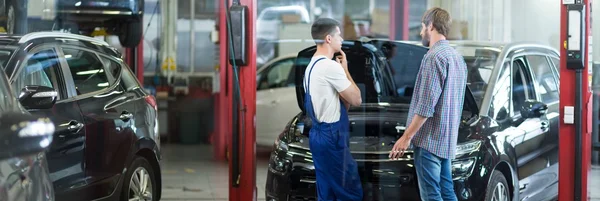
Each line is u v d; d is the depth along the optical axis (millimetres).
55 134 6777
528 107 8141
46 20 10898
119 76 8000
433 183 6988
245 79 7715
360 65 8031
